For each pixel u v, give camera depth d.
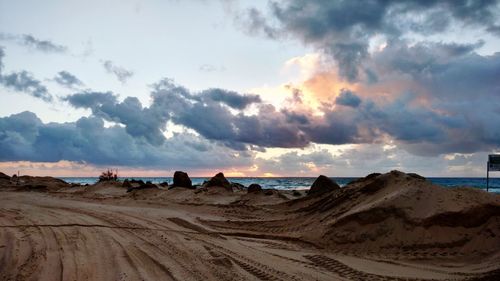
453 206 13.42
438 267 11.52
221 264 10.34
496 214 12.91
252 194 29.59
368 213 14.53
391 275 10.56
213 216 21.98
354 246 13.75
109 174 55.25
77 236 13.55
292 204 22.70
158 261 10.30
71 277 8.73
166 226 17.08
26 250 11.18
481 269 11.05
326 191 22.86
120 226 16.28
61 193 41.28
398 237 13.34
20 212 20.34
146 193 35.56
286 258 11.98
